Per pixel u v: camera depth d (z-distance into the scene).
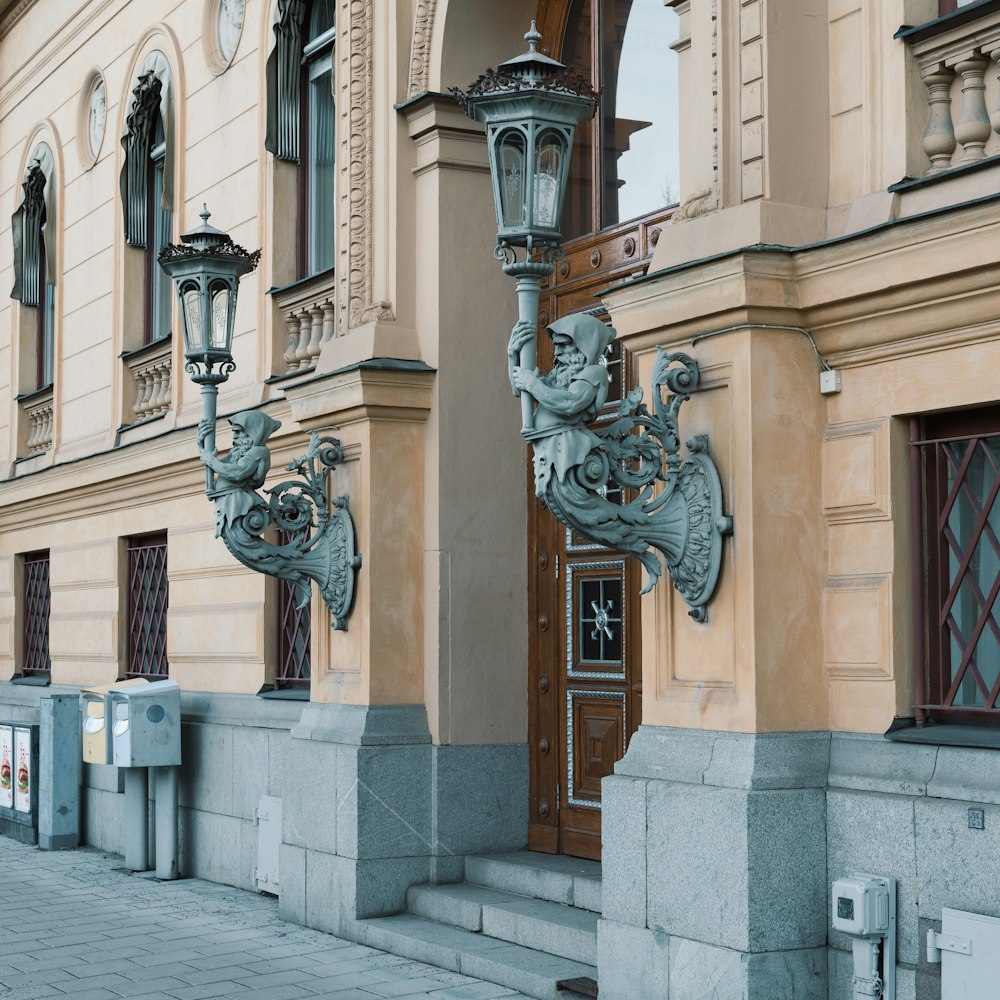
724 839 5.95
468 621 8.80
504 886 8.33
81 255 14.97
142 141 13.73
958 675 5.84
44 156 16.00
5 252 17.33
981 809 5.39
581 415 6.00
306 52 10.98
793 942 5.89
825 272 6.00
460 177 8.95
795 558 6.14
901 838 5.68
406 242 9.02
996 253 5.36
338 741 8.69
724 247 6.25
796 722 6.09
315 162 10.92
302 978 7.60
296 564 8.89
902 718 5.91
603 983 6.55
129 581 13.40
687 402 6.40
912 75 6.00
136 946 8.56
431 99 8.78
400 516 8.82
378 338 8.84
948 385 5.74
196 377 8.79
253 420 8.75
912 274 5.67
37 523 15.59
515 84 5.70
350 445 8.93
